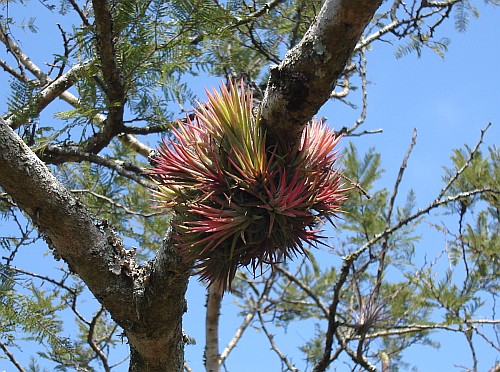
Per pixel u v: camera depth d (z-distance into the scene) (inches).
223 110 87.6
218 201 86.9
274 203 86.0
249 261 89.7
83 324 201.6
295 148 88.9
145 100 140.0
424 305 214.7
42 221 98.0
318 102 84.4
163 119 140.9
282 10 181.6
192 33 136.0
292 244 91.1
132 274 105.0
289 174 89.0
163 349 109.7
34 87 140.4
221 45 165.5
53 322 151.3
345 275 162.6
